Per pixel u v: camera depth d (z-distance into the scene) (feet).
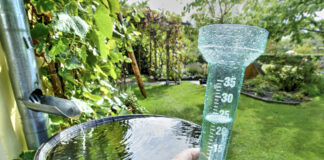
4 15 1.90
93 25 2.47
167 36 21.74
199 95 18.17
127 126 3.23
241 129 10.85
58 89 3.39
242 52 1.47
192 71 31.53
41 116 2.34
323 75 22.25
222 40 1.47
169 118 3.68
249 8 17.15
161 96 17.71
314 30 16.05
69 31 1.78
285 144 9.11
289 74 23.15
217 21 17.90
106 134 2.88
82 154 2.27
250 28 1.46
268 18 17.43
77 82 3.80
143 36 21.77
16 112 2.48
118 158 2.24
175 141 2.72
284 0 15.88
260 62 28.40
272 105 16.24
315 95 20.13
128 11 7.93
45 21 3.03
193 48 26.16
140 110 11.28
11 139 2.33
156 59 26.84
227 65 1.50
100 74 4.49
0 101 2.20
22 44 2.05
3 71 2.30
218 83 1.53
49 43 2.50
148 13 18.25
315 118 12.82
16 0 1.98
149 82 25.49
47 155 2.05
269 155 8.09
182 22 20.03
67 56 2.75
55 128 3.05
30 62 2.15
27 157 2.21
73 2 2.01
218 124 1.54
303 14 15.15
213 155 1.55
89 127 3.02
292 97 18.60
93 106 3.98
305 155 8.22
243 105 16.26
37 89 2.27
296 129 10.94
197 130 3.16
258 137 9.81
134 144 2.60
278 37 17.87
